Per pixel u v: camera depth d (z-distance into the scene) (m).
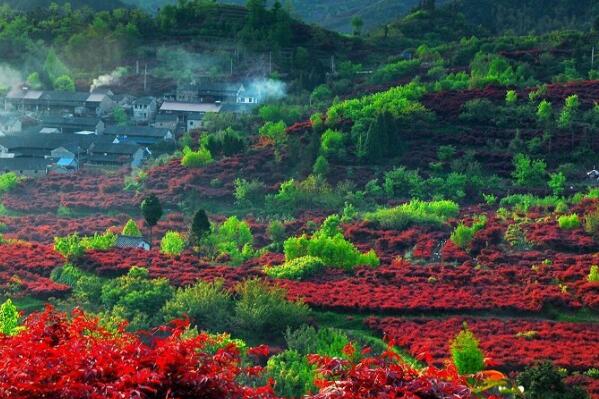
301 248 193.25
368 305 158.75
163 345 41.50
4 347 41.94
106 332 46.03
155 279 163.12
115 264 176.38
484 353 135.00
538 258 195.62
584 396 108.50
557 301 163.25
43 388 38.50
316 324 151.75
